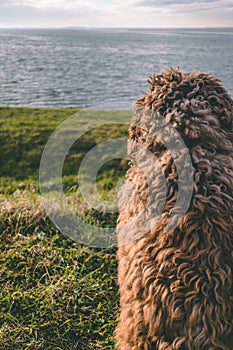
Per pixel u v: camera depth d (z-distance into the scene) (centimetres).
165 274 209
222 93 220
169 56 8619
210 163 205
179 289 204
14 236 476
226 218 202
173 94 215
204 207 202
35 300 383
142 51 11106
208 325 200
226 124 217
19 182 1052
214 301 201
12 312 375
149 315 213
